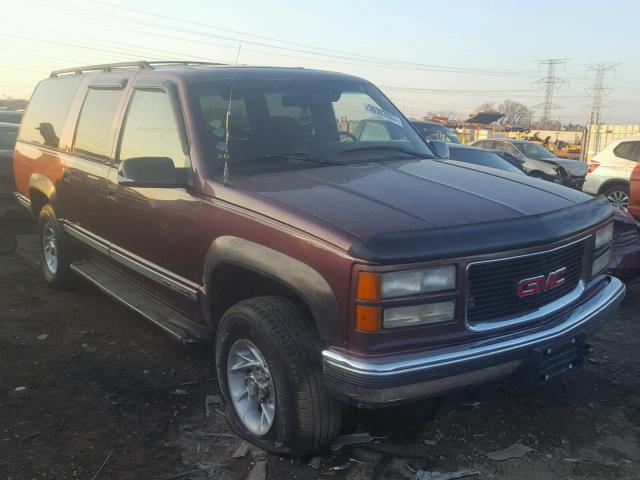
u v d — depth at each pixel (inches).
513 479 121.2
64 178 209.5
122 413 147.5
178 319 160.9
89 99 205.8
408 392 107.2
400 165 153.9
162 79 165.6
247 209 127.6
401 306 106.3
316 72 184.7
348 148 162.6
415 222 111.8
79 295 235.5
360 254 104.7
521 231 115.6
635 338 194.2
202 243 140.9
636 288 245.3
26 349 184.7
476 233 111.4
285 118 161.6
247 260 125.8
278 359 118.6
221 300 144.1
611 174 499.2
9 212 303.7
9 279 255.6
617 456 129.6
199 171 143.4
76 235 208.1
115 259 183.5
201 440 136.1
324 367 112.1
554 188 144.6
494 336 115.1
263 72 173.0
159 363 175.5
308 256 113.0
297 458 127.2
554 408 149.3
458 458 128.3
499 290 115.6
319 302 111.0
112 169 177.9
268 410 127.4
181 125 152.3
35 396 155.3
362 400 107.6
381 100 190.1
